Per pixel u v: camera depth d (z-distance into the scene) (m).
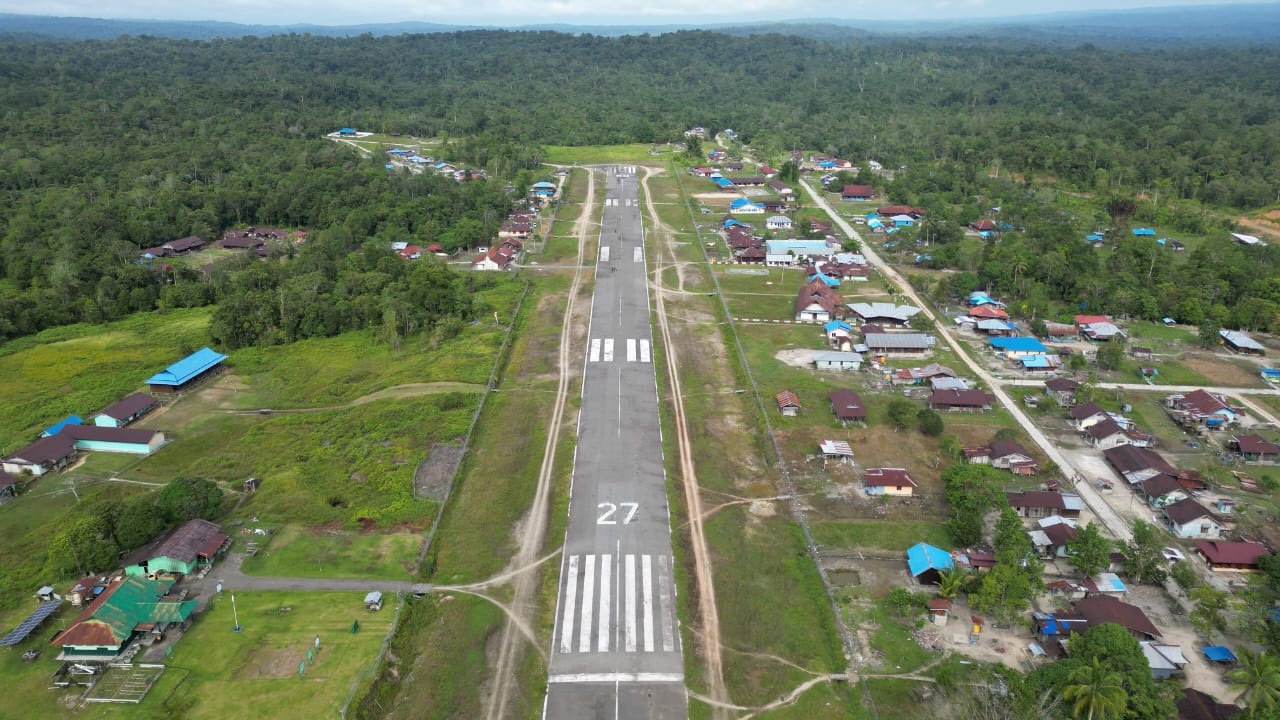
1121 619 60.78
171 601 62.62
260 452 90.06
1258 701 51.19
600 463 87.12
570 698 56.16
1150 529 71.19
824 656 60.19
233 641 60.41
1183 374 111.62
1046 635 61.09
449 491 81.81
